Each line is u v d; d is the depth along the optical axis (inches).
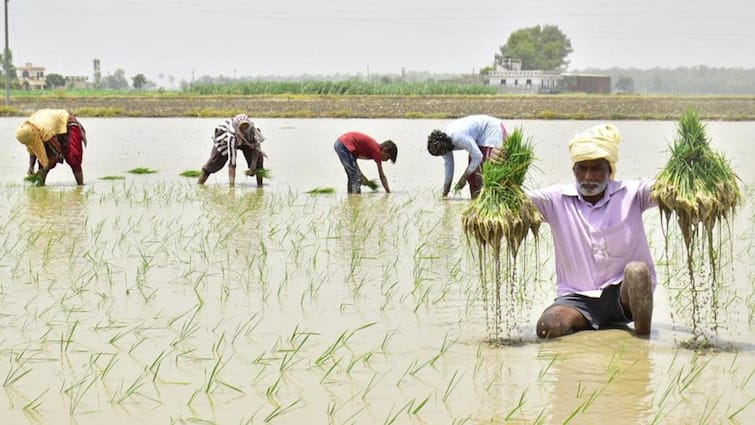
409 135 1667.1
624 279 319.9
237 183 876.6
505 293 376.5
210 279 421.1
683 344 310.2
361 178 791.7
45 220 606.9
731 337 319.9
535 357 297.1
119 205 689.6
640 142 1433.3
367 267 450.0
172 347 310.5
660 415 241.6
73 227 575.2
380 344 314.7
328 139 1542.8
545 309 336.8
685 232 313.1
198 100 3019.2
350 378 276.8
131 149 1347.2
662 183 313.1
